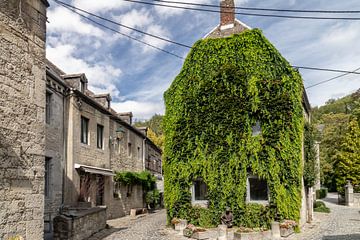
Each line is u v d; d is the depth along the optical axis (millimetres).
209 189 17234
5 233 7559
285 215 16109
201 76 18312
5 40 8016
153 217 24438
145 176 28750
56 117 16328
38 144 8906
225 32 20656
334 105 90250
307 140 21047
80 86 19703
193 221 17391
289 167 16484
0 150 7625
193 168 17688
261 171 16500
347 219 22172
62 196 16484
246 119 17125
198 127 17859
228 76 17641
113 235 15297
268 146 16672
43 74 9359
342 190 36188
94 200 20250
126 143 27250
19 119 8297
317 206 28109
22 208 8125
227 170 17062
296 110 17031
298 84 17328
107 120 23109
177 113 18594
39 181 8805
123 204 25391
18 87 8344
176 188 18125
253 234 14148
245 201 16719
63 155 16891
